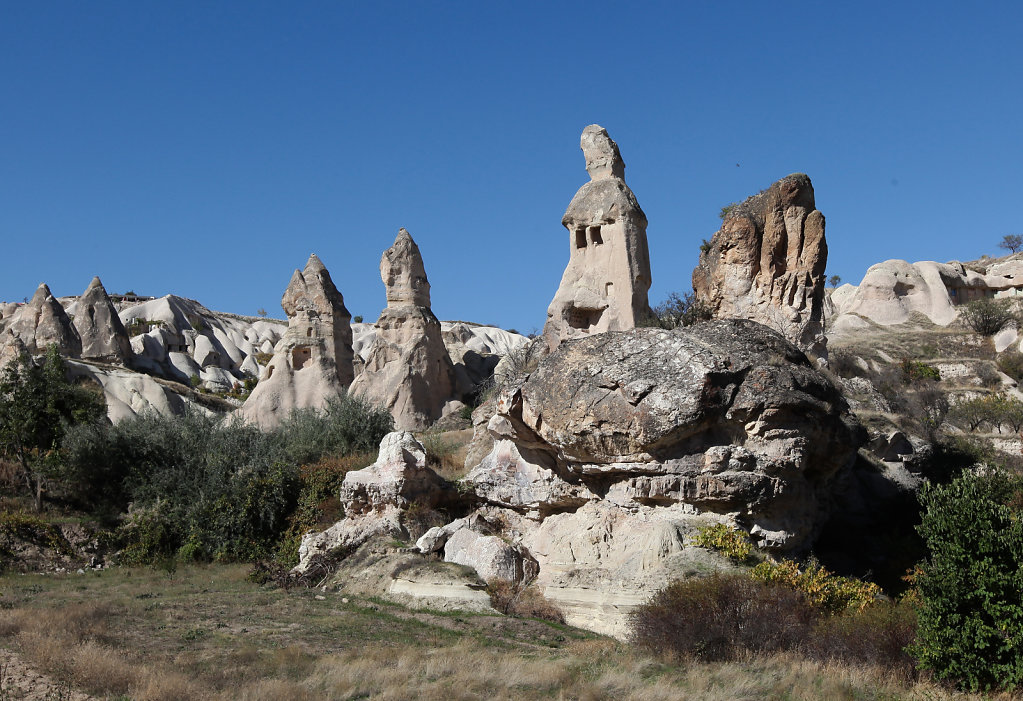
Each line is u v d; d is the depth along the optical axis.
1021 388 47.50
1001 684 13.81
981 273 69.44
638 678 14.15
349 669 14.14
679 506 20.03
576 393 20.70
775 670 14.58
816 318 30.42
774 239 30.50
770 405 19.72
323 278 50.78
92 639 15.48
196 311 98.56
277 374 48.22
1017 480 26.58
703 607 15.97
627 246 34.34
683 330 20.98
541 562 21.09
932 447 30.44
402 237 48.84
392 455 24.25
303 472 29.05
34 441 32.84
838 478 24.98
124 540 27.56
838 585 18.00
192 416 34.50
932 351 53.56
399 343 47.41
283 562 24.84
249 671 14.04
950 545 14.62
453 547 21.78
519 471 22.89
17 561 25.72
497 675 14.20
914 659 14.71
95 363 51.62
